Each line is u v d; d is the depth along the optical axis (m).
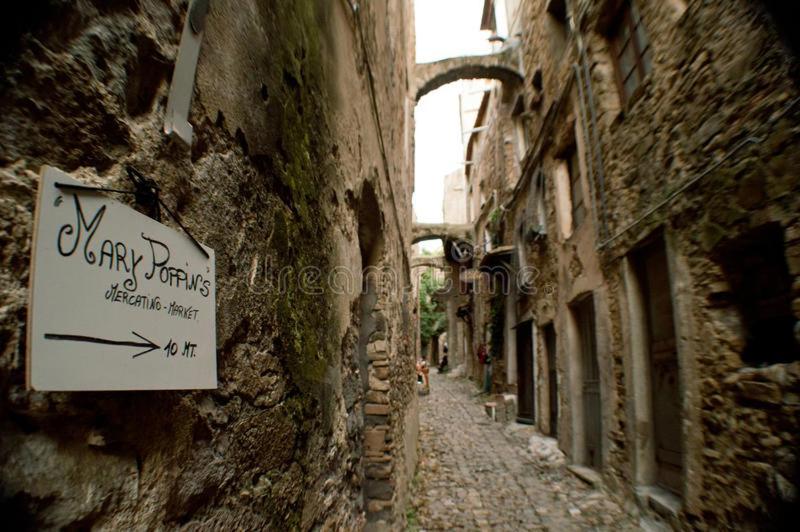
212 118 0.92
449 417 9.81
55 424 0.53
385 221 3.68
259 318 1.10
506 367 10.44
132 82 0.69
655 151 3.52
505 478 5.24
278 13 1.34
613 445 4.30
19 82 0.52
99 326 0.57
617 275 4.25
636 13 4.08
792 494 2.12
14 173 0.50
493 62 9.51
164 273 0.71
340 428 1.95
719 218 2.74
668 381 3.60
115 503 0.60
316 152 1.69
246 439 1.00
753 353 2.62
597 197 4.75
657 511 3.40
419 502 4.42
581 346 5.63
